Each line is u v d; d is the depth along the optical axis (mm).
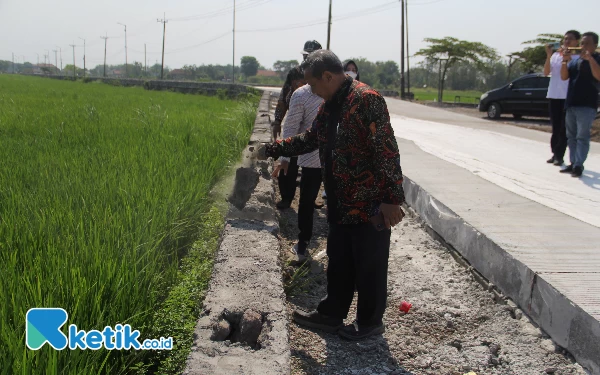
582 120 7621
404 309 4066
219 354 2699
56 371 2330
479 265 4645
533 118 22109
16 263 3311
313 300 4332
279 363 2629
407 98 39156
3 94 21156
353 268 3646
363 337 3631
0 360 2385
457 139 12555
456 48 35469
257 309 3086
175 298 3385
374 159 3182
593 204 6180
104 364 2748
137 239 3744
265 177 6059
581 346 3244
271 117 12859
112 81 52906
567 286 3553
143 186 5148
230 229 4438
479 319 4000
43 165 5875
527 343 3582
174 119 11758
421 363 3398
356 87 3221
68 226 3904
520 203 5793
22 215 4051
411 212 6707
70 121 10500
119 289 3090
